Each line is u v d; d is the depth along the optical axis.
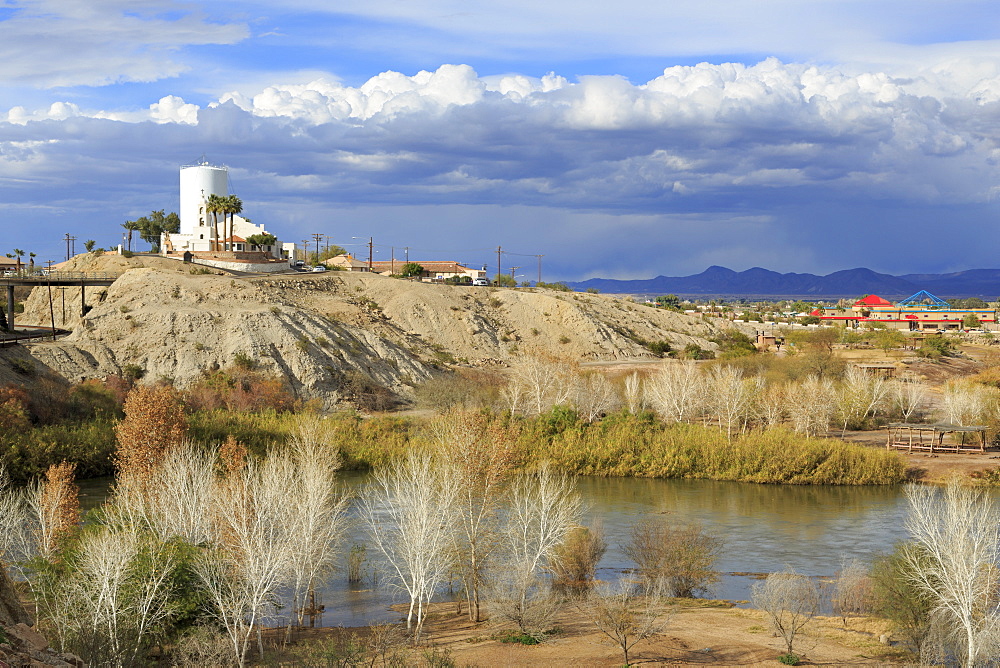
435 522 35.03
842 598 37.38
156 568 29.98
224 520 35.12
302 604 35.72
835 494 63.25
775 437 71.00
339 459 67.06
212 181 176.88
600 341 133.00
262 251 157.00
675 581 40.66
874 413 88.12
